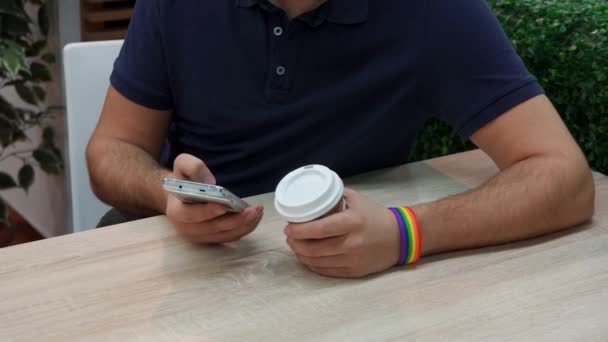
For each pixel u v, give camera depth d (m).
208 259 0.94
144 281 0.89
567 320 0.79
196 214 0.95
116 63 1.36
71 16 2.48
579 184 1.04
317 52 1.23
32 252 0.96
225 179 1.36
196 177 0.97
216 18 1.25
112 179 1.27
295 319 0.80
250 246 0.98
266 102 1.27
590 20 1.35
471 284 0.88
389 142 1.32
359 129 1.29
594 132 1.35
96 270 0.91
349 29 1.22
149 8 1.30
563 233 1.03
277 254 0.96
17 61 2.28
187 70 1.30
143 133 1.36
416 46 1.21
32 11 2.52
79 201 1.50
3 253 0.95
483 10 1.20
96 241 0.99
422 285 0.88
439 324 0.79
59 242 0.98
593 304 0.82
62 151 2.70
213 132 1.34
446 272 0.91
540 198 1.00
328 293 0.86
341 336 0.77
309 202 0.87
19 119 2.57
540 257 0.95
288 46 1.22
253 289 0.87
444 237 0.95
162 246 0.98
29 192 2.88
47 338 0.77
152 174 1.24
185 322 0.80
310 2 1.20
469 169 1.28
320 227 0.87
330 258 0.88
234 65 1.27
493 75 1.17
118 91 1.34
